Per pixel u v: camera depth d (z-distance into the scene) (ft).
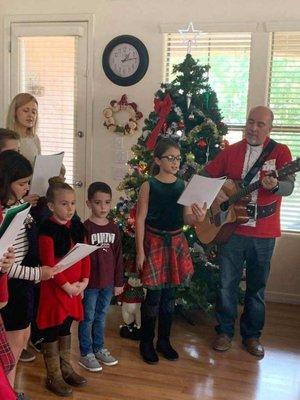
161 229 8.75
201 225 9.57
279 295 12.67
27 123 9.62
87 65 13.35
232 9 12.20
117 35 13.04
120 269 8.87
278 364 9.20
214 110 10.75
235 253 9.34
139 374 8.63
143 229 8.77
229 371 8.86
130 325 10.22
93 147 13.67
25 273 6.40
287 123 12.32
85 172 13.85
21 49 13.75
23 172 6.00
